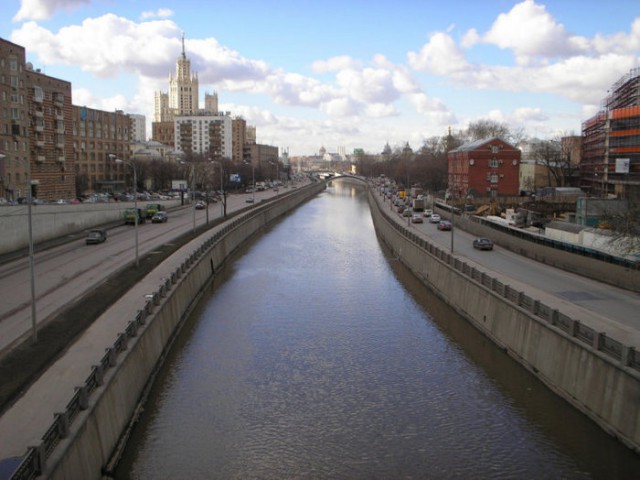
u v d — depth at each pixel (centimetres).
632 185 8994
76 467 2069
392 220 9519
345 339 4319
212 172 19738
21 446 2028
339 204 18988
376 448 2755
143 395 3216
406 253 7356
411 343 4222
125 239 7612
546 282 4841
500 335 4022
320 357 3944
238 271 7000
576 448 2700
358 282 6319
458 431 2898
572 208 10219
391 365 3791
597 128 12112
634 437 2475
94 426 2314
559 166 15988
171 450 2736
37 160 11500
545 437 2806
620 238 4934
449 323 4703
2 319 3638
